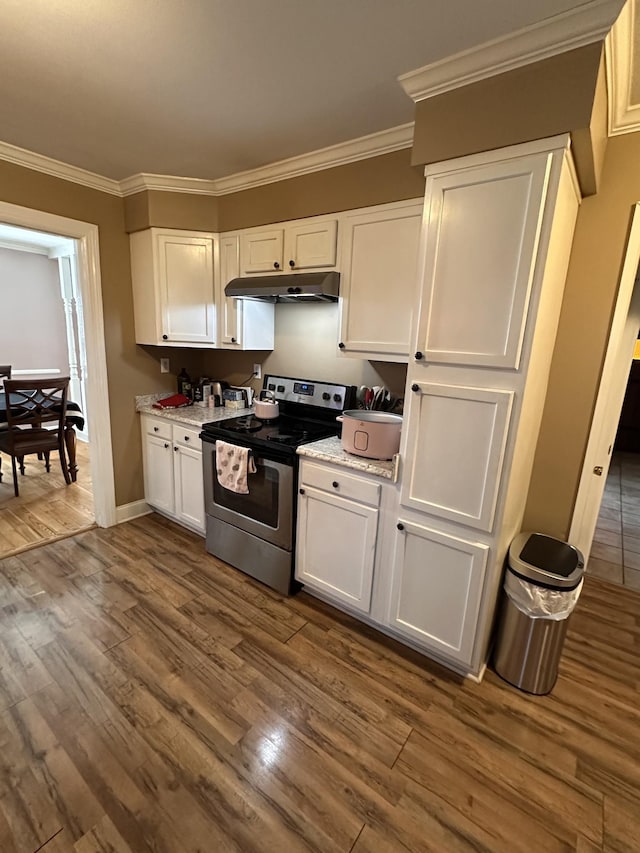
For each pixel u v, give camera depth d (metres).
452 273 1.54
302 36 1.35
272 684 1.74
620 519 3.58
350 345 2.17
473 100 1.41
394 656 1.92
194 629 2.04
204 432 2.56
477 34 1.29
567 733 1.58
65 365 5.55
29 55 1.46
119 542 2.84
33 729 1.50
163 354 3.21
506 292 1.44
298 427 2.55
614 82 1.46
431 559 1.76
